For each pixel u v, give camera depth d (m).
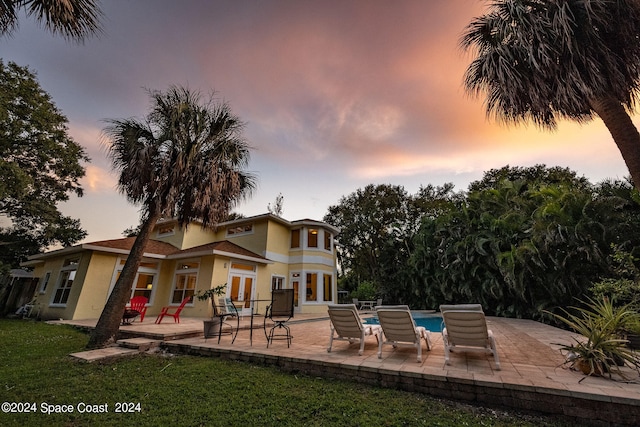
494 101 6.05
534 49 5.02
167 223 17.98
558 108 5.34
